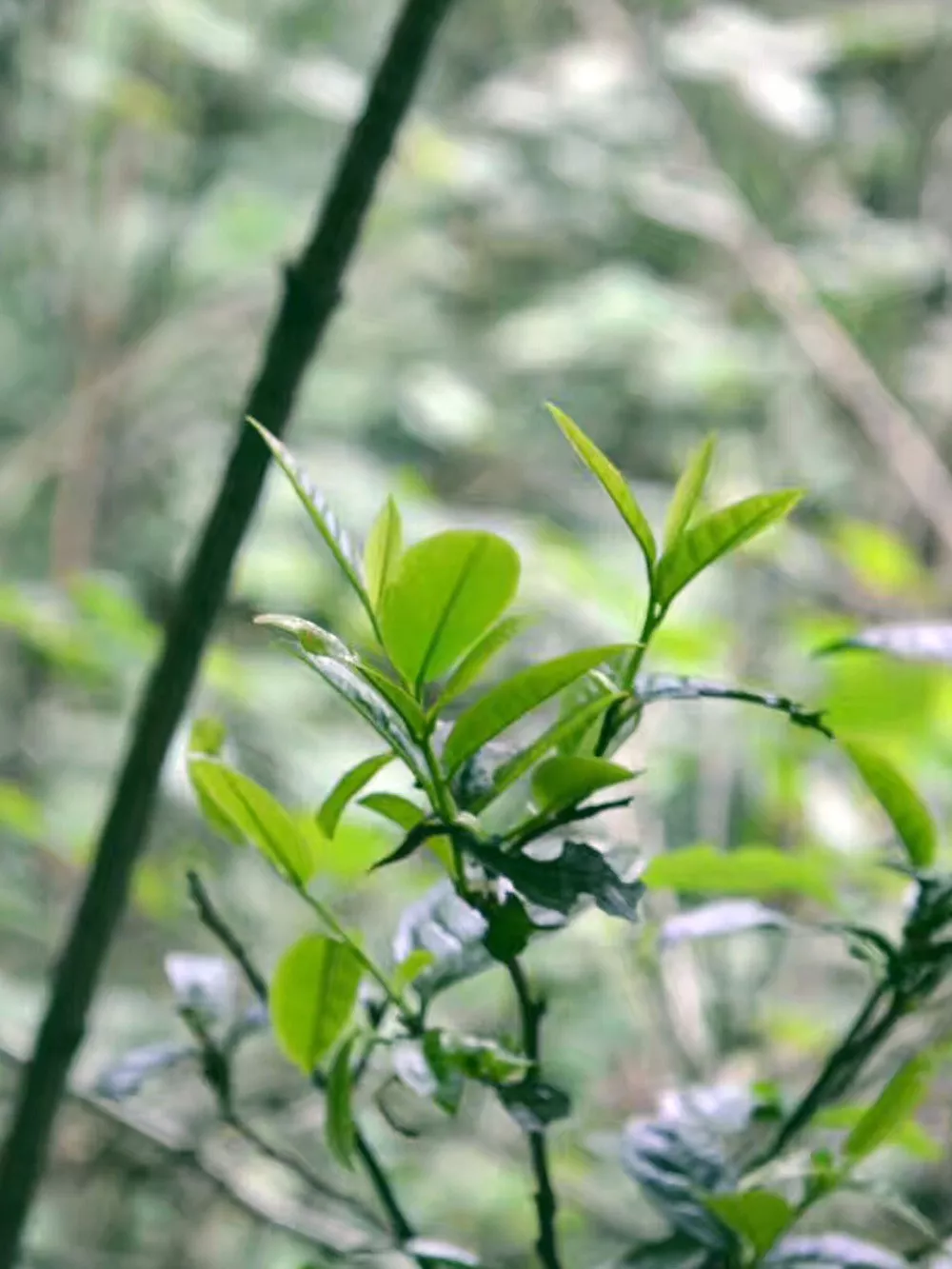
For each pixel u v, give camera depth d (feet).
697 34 10.96
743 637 8.15
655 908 5.29
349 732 9.89
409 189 12.42
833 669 5.95
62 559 12.53
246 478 4.19
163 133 13.67
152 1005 9.67
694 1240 3.75
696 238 13.11
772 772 6.98
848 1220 5.17
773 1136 4.02
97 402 12.86
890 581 7.82
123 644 6.93
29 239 13.71
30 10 11.78
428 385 11.75
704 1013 6.08
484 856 3.33
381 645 3.47
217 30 11.51
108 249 13.60
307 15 13.52
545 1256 3.67
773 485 11.76
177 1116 5.88
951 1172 5.57
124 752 4.42
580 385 13.26
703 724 7.64
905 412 11.38
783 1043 6.39
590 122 11.38
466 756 3.38
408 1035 3.54
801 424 12.17
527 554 7.58
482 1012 7.20
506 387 13.56
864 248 11.81
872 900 5.80
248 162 14.01
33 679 11.37
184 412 14.02
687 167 11.30
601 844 3.51
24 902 9.18
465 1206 8.34
